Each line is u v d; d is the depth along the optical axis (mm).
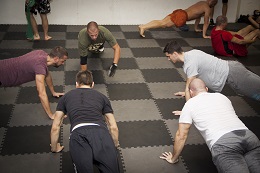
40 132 3604
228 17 7988
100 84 4730
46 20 6184
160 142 3514
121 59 5645
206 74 3652
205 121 2592
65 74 5012
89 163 2320
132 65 5430
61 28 7141
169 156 3230
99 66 5332
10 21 7203
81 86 2836
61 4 7195
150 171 3080
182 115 2721
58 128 2881
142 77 5020
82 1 7258
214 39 5844
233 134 2473
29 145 3383
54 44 6191
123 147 3398
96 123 2539
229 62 3705
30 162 3135
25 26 7137
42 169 3055
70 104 2662
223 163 2383
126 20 7641
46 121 3805
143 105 4227
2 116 3859
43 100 3510
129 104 4234
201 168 3146
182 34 7117
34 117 3875
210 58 3629
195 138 3580
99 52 5723
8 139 3455
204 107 2646
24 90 4477
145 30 7258
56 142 3039
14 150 3295
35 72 3396
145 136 3598
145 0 7496
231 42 5793
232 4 7863
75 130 2486
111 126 2834
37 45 6090
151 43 6504
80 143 2404
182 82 4930
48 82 4098
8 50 5777
